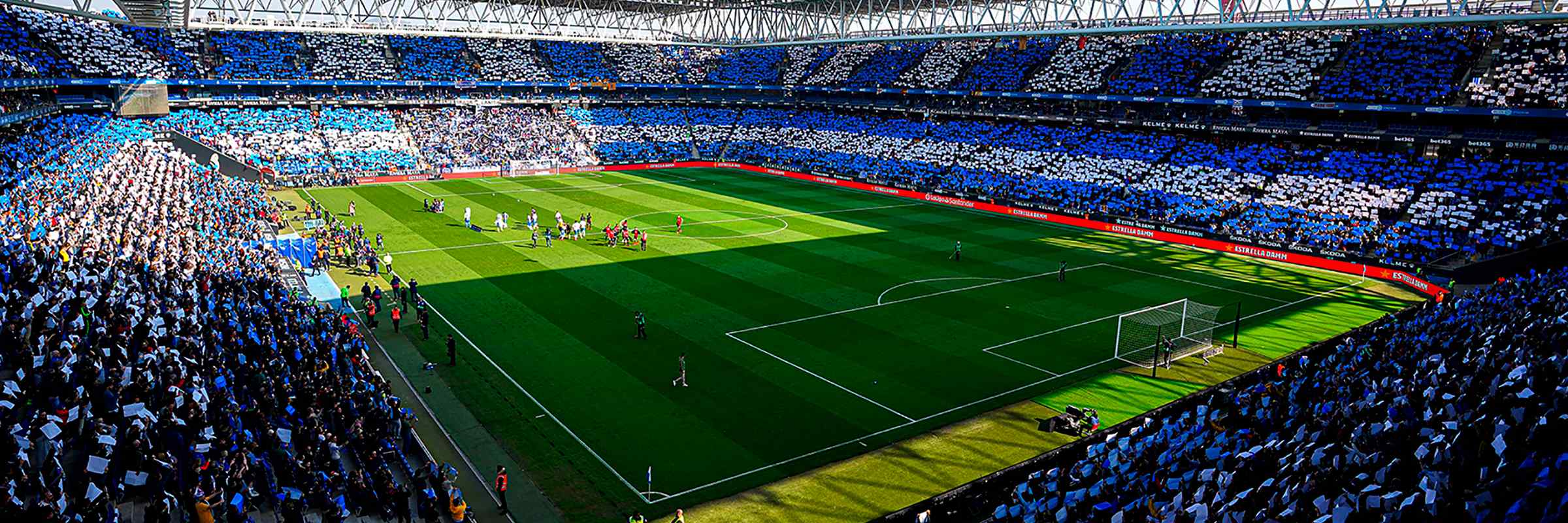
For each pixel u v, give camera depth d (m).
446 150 103.38
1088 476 25.52
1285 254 61.31
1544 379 22.02
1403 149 77.38
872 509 26.59
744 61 131.88
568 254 59.34
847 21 123.81
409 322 43.44
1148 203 76.25
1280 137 84.69
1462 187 67.44
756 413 33.16
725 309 46.53
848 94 117.75
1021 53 106.56
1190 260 61.38
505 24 121.56
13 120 64.56
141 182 60.81
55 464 18.88
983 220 76.50
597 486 27.56
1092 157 89.75
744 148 115.69
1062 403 34.59
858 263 58.41
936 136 105.25
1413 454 20.28
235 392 27.23
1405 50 79.50
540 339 41.19
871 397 34.84
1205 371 38.41
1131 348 41.19
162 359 26.00
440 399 33.91
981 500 26.69
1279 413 28.03
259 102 104.38
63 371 22.66
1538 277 43.34
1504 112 67.94
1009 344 41.56
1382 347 33.66
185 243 43.50
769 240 65.94
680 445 30.41
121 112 94.06
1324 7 77.06
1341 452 21.25
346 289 44.75
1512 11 68.56
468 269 54.53
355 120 107.00
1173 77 90.19
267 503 22.31
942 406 34.16
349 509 23.38
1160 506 21.64
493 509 26.06
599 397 34.38
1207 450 24.31
